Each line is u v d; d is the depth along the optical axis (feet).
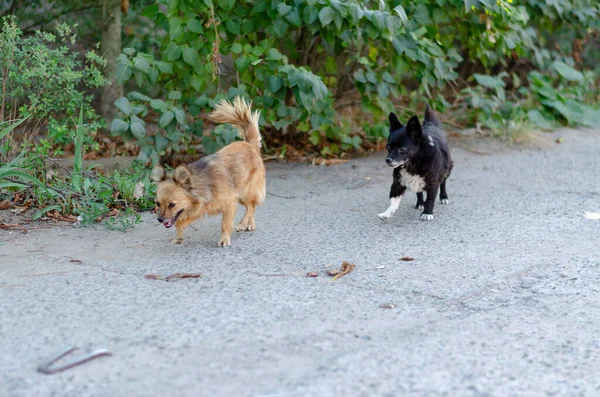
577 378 13.41
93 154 32.32
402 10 27.76
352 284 18.24
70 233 22.41
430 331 15.34
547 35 46.83
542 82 43.88
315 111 30.94
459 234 23.13
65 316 15.67
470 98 37.52
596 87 50.90
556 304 17.15
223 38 32.30
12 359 13.56
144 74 29.12
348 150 36.37
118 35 35.42
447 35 36.47
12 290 17.21
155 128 37.96
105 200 24.48
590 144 39.55
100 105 37.55
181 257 20.31
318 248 21.44
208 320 15.61
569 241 22.38
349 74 35.19
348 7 27.22
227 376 13.04
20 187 24.22
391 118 25.09
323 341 14.65
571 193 28.84
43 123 27.78
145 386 12.62
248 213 23.36
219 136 29.37
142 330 15.01
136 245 21.44
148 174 27.35
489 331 15.44
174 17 28.50
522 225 24.18
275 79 29.17
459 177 31.76
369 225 24.17
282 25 29.12
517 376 13.41
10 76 25.17
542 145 38.96
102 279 18.19
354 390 12.64
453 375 13.33
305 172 32.17
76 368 13.21
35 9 38.34
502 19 33.40
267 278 18.58
